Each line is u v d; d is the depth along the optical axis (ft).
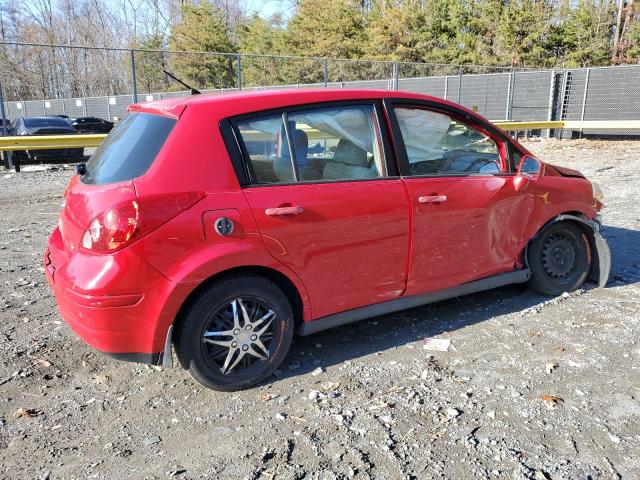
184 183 10.00
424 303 13.08
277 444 9.23
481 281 13.89
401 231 12.13
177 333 10.41
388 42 114.01
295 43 132.98
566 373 11.32
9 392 10.99
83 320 9.74
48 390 11.11
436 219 12.57
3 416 10.19
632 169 41.63
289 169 11.16
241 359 10.82
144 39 159.84
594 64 99.71
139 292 9.66
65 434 9.67
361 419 9.89
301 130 11.38
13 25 163.63
